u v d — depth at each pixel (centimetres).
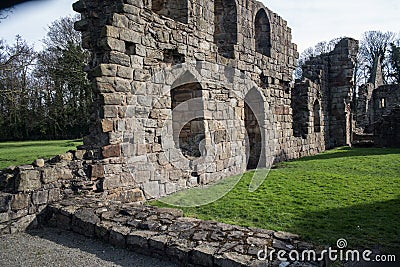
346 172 976
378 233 480
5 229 492
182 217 472
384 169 1003
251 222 542
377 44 4088
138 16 703
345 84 1920
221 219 561
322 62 1886
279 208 613
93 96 664
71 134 2608
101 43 646
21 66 1653
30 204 518
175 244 387
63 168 569
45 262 401
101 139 638
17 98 1794
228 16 1055
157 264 385
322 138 1734
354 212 577
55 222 520
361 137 2095
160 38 757
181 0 849
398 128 1703
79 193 583
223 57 982
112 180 631
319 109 1733
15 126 2464
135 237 417
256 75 1152
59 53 2255
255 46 1238
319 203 638
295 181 858
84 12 711
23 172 517
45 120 2314
